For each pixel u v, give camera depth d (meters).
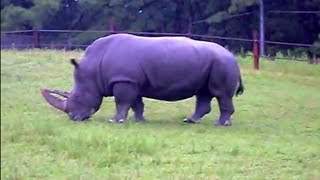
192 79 17.64
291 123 16.27
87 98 17.55
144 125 16.84
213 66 17.64
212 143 14.48
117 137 14.24
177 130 16.19
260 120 16.94
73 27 15.41
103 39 17.95
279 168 12.35
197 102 18.11
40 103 17.91
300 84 16.84
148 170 12.02
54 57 20.97
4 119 6.05
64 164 11.96
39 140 12.77
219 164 12.59
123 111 17.47
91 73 17.58
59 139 13.34
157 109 19.58
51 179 10.97
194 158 13.03
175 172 11.90
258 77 19.94
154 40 17.86
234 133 15.83
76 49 21.33
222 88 17.56
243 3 20.00
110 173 11.61
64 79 20.30
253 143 14.49
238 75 17.81
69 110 17.39
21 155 11.38
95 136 13.98
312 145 14.23
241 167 12.39
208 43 17.97
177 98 18.00
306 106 16.31
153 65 17.56
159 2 19.27
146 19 19.44
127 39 17.80
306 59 17.02
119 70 17.45
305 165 12.55
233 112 17.55
